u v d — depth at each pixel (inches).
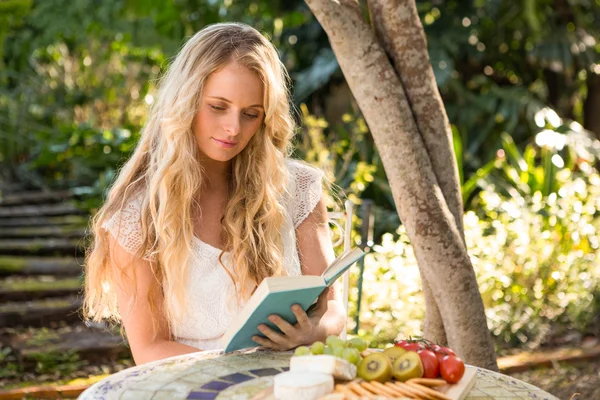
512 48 378.0
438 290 115.4
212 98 92.2
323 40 367.6
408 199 113.6
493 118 349.4
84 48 429.1
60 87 424.5
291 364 73.5
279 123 98.3
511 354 201.8
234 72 91.8
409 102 115.9
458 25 352.5
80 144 353.1
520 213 245.0
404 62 115.3
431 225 113.2
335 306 100.2
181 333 97.2
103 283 100.5
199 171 95.2
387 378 73.2
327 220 110.1
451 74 339.6
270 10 351.3
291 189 106.3
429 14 355.9
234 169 100.7
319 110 355.9
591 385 181.6
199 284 96.0
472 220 232.5
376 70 113.0
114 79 426.6
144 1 333.4
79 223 303.0
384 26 116.1
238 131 92.7
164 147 96.3
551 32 355.6
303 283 79.0
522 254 225.1
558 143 317.4
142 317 94.8
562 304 221.9
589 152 331.9
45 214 313.4
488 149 358.0
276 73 96.2
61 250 272.5
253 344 85.7
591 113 378.0
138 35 396.2
